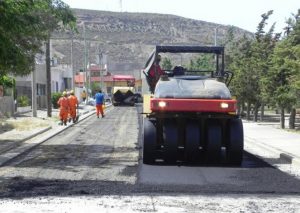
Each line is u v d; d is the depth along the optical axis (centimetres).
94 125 4719
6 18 2411
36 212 1337
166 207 1390
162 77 2303
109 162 2284
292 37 4269
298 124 5128
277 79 4266
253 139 3300
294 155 2419
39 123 4569
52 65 11575
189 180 1823
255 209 1367
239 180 1823
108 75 17675
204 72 2581
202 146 2244
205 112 2162
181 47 2475
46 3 2856
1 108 5600
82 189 1644
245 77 5394
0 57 2498
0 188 1662
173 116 2175
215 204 1427
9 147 2878
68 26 3234
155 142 2180
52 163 2259
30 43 3253
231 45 7038
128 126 4566
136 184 1736
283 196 1541
